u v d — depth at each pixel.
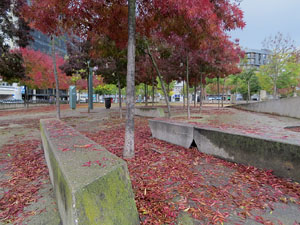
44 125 4.20
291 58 17.39
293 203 2.10
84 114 12.99
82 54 10.05
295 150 2.54
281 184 2.51
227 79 26.47
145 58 9.53
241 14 4.61
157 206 2.07
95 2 3.60
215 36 5.02
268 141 2.85
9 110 18.47
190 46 6.41
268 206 2.06
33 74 19.19
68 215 1.32
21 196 2.41
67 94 52.47
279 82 19.72
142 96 54.22
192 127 4.23
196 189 2.47
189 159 3.64
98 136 5.70
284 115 9.16
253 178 2.71
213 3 4.40
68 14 3.68
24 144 5.05
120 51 5.93
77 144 2.45
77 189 1.22
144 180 2.76
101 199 1.36
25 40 8.95
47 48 38.75
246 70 23.11
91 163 1.71
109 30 4.54
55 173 1.97
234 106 16.02
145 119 9.81
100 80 30.61
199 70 10.38
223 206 2.07
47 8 3.53
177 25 4.44
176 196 2.30
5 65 8.48
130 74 3.69
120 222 1.45
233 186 2.52
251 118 8.33
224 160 3.53
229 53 10.33
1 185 2.74
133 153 3.82
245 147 3.18
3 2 7.49
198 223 1.78
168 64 10.60
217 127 4.11
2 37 8.43
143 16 4.41
